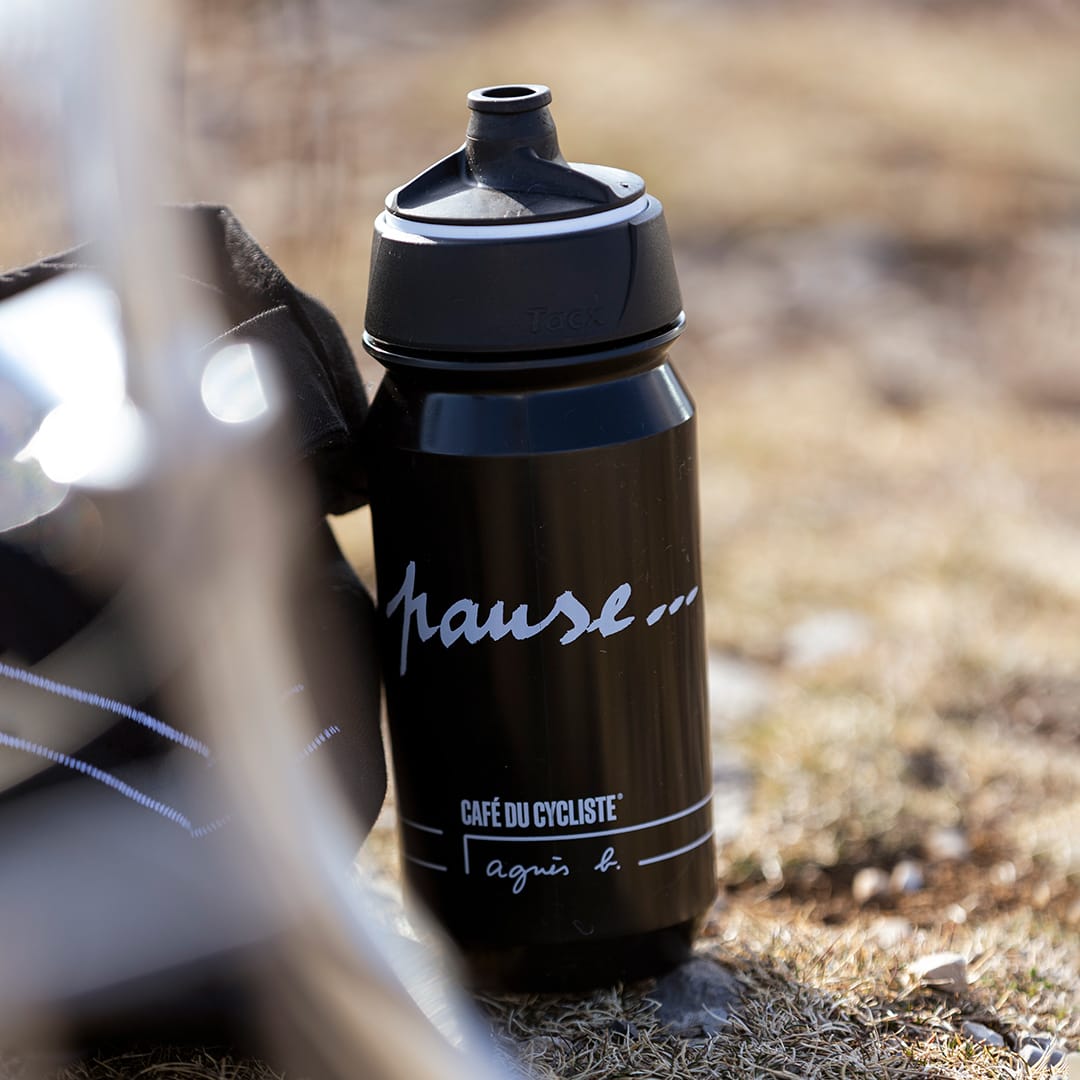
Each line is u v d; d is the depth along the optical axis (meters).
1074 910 0.98
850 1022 0.89
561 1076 0.87
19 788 0.82
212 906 0.83
